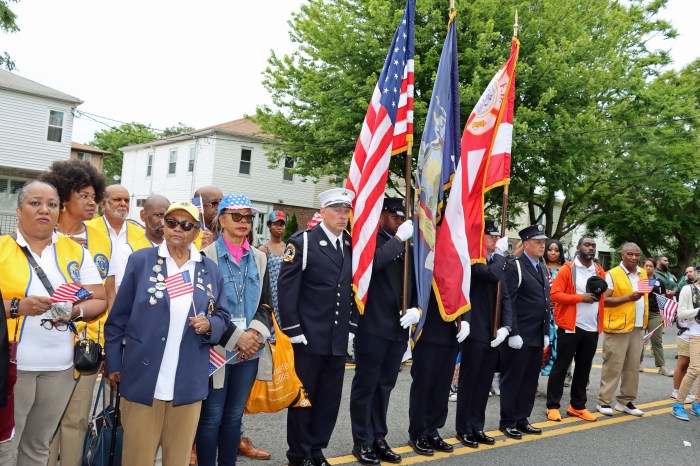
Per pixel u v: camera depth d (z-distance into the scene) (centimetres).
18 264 315
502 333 529
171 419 330
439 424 520
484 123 562
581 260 656
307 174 1916
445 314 496
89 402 364
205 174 2586
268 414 591
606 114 1766
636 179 2061
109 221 430
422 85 1533
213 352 354
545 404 708
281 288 436
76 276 336
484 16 1507
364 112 1527
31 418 328
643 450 550
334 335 437
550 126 1567
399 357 485
